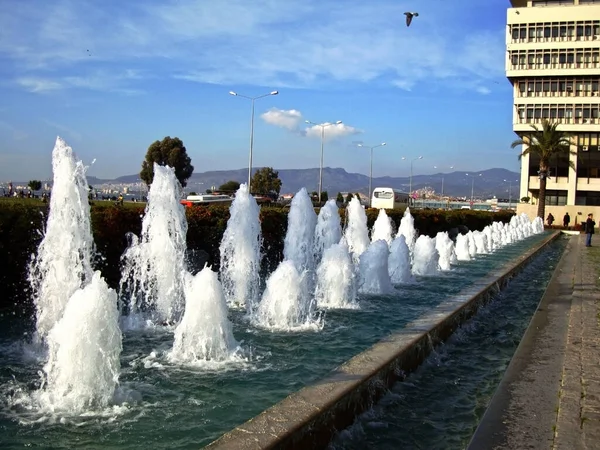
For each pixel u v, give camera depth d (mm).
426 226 30500
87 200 7949
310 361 6340
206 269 6566
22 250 9188
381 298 10805
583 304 10406
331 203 16234
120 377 5617
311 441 3975
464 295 9516
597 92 59281
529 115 61562
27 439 4238
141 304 9000
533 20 59844
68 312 5035
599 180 60562
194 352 6363
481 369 6680
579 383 5574
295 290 8188
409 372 6121
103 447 4133
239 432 3633
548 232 43812
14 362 6156
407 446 4477
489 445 4109
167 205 9086
